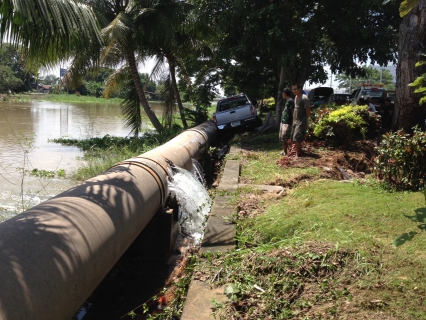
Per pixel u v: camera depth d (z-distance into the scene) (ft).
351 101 69.77
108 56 53.47
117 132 81.76
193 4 56.03
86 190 13.35
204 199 22.54
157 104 221.05
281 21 48.80
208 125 50.26
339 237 14.06
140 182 15.98
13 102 166.71
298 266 12.12
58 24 17.63
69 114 124.57
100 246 11.12
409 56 35.27
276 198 21.18
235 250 14.60
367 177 25.72
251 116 57.77
